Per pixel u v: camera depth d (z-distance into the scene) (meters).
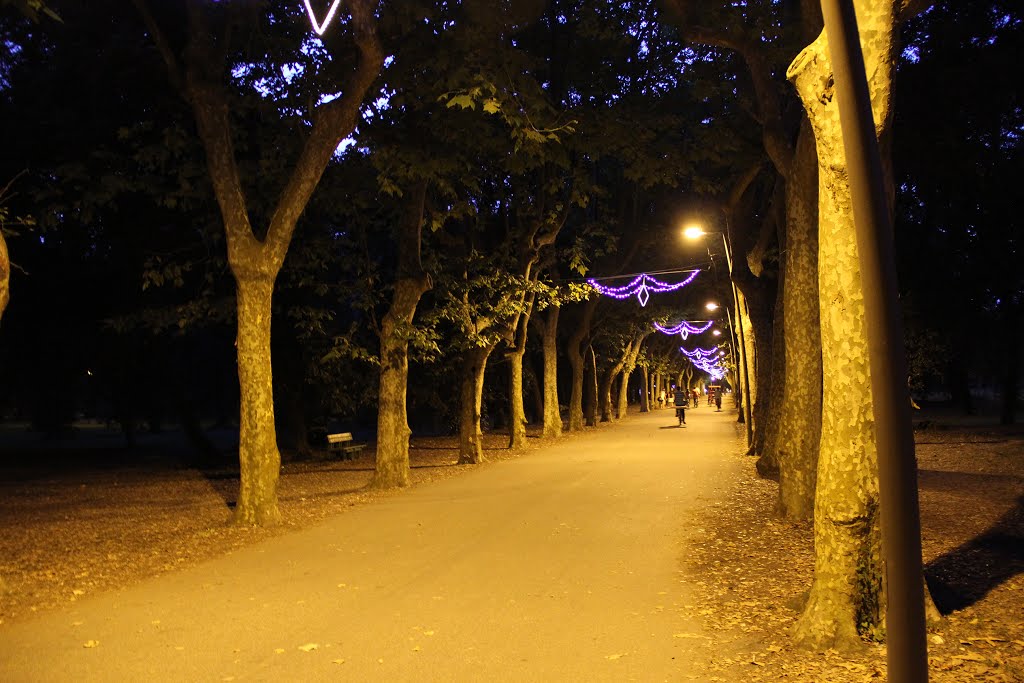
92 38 18.42
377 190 18.38
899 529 4.26
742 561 9.85
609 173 31.38
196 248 20.53
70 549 11.66
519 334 28.86
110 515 15.30
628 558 10.26
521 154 16.34
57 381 27.78
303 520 13.82
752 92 18.12
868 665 6.05
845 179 6.51
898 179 25.56
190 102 13.56
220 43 13.38
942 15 21.30
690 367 101.31
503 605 8.09
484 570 9.70
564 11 21.75
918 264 28.39
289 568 10.01
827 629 6.59
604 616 7.64
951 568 9.00
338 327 26.44
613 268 34.84
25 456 32.53
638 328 46.69
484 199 25.91
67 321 24.02
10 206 19.02
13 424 78.25
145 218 21.09
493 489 17.62
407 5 13.80
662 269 38.59
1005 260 27.31
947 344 30.02
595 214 33.12
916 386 30.89
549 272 32.44
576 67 21.98
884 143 6.54
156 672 6.25
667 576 9.23
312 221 19.61
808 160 12.71
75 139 18.36
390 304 19.75
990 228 26.78
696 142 18.27
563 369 50.28
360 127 16.28
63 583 9.41
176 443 42.66
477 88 12.98
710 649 6.59
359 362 26.69
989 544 10.30
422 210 18.48
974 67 20.34
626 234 34.19
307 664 6.39
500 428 44.00
